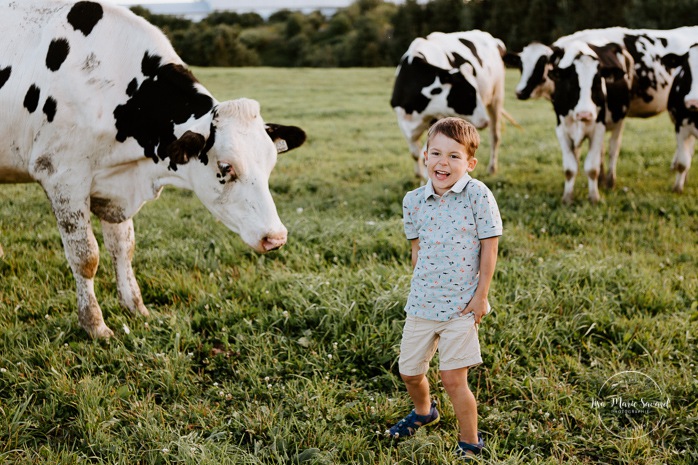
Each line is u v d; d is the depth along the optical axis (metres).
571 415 3.37
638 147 11.16
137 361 3.83
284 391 3.55
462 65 8.64
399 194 7.93
